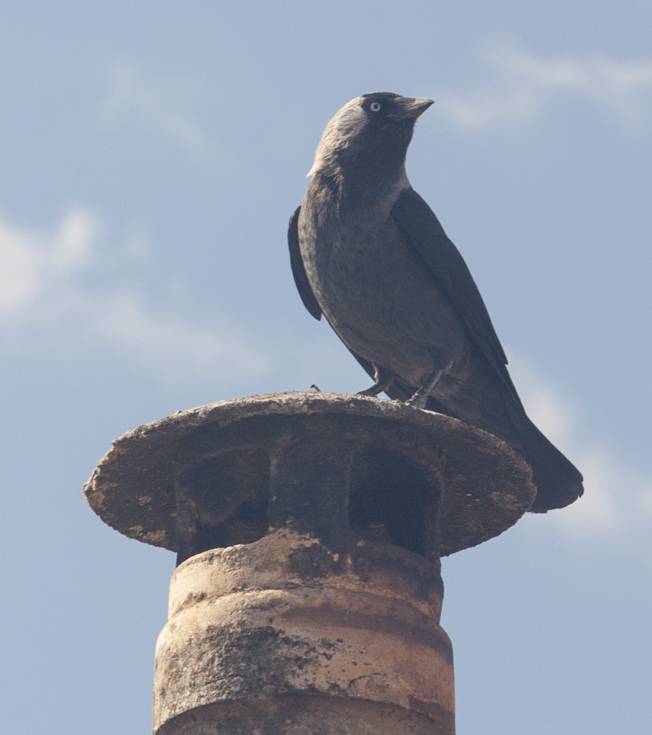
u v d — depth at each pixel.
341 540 11.16
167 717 11.00
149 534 13.46
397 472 11.98
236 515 12.28
